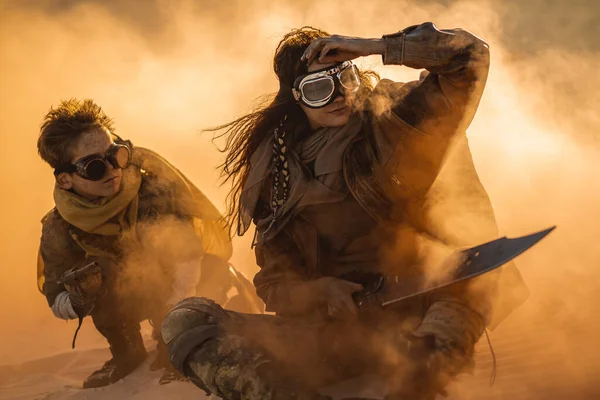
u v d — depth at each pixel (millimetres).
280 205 3691
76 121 4715
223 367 3301
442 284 3256
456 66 3289
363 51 3336
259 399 3242
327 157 3604
